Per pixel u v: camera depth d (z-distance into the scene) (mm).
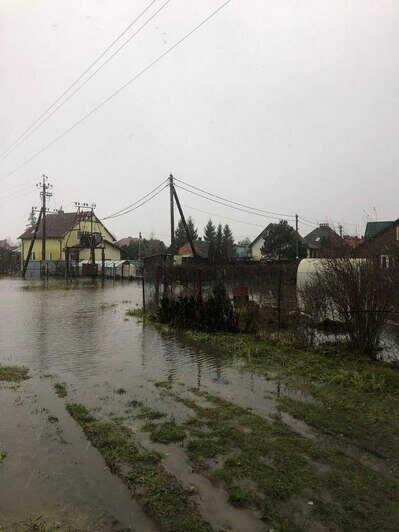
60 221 58969
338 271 7246
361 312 6988
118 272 40938
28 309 15219
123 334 10008
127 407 5066
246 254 72000
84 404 5180
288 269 13953
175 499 3139
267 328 9086
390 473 3479
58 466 3654
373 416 4668
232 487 3293
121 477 3467
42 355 7867
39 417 4773
